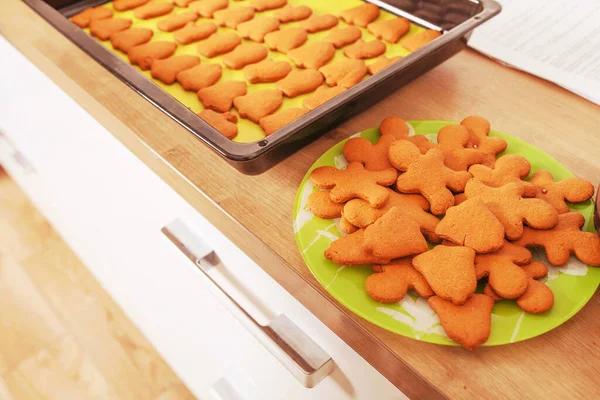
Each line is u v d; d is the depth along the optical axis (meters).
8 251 1.43
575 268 0.48
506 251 0.48
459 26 0.70
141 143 0.63
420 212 0.52
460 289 0.45
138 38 0.83
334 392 0.60
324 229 0.52
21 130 1.07
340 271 0.49
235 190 0.58
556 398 0.41
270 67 0.75
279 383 0.70
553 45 0.76
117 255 1.03
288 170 0.60
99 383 1.19
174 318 0.95
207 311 0.78
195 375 1.05
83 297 1.34
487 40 0.78
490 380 0.42
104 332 1.28
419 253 0.48
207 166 0.60
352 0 0.92
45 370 1.21
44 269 1.40
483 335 0.43
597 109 0.67
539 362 0.43
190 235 0.70
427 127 0.62
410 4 0.85
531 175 0.57
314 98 0.69
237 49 0.80
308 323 0.56
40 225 1.49
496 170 0.55
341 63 0.75
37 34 0.80
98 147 0.78
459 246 0.48
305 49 0.79
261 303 0.65
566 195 0.53
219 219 0.57
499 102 0.68
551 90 0.70
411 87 0.71
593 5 0.82
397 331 0.44
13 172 1.39
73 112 0.78
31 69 0.82
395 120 0.62
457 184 0.54
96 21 0.88
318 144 0.62
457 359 0.43
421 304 0.46
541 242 0.49
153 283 0.94
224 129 0.64
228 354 0.82
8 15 0.85
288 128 0.55
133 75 0.64
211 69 0.76
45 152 1.02
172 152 0.62
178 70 0.76
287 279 0.52
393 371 0.45
